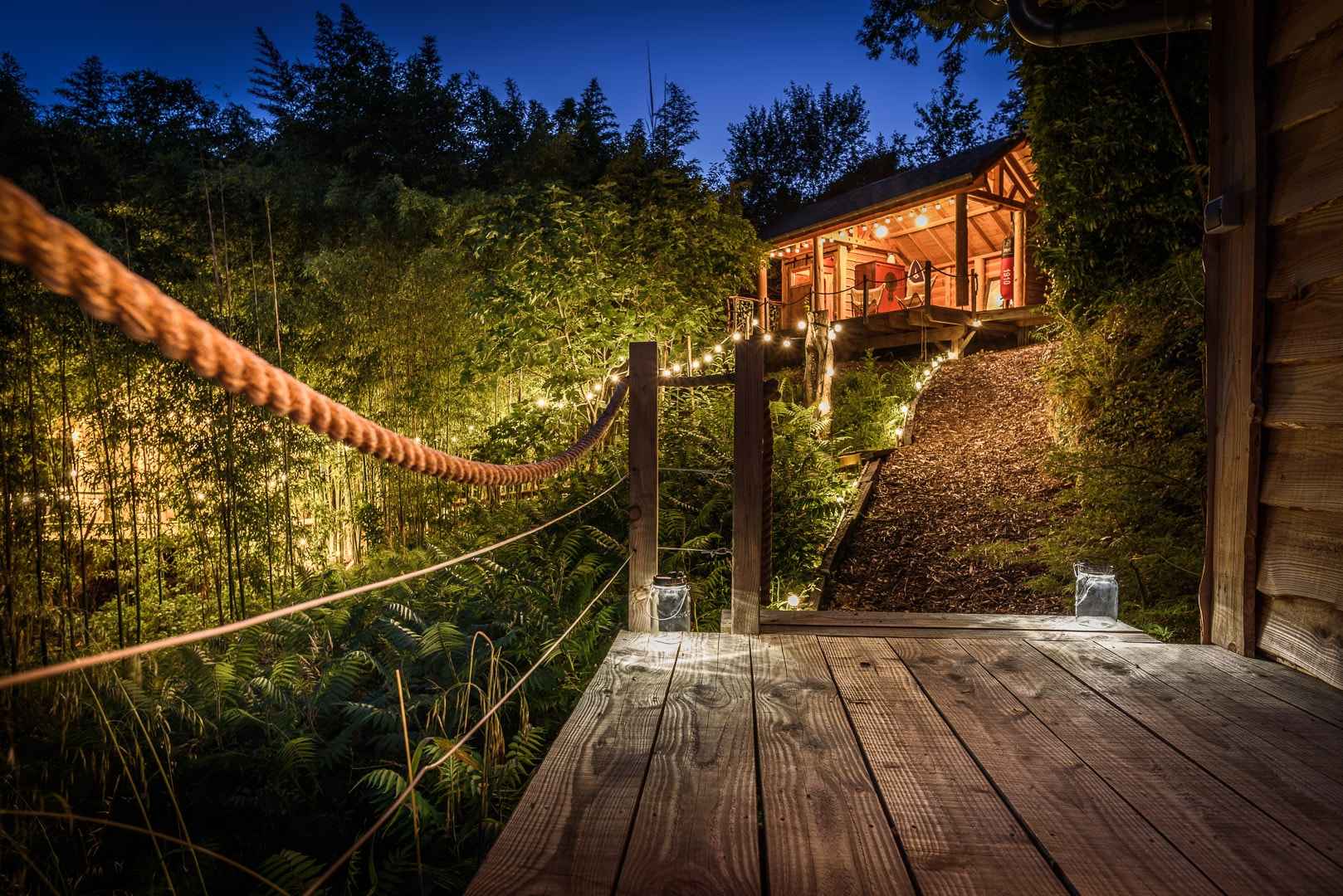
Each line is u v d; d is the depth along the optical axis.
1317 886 1.57
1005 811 1.87
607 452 6.31
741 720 2.46
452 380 8.35
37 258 0.49
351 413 1.06
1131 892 1.55
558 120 12.67
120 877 2.70
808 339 9.98
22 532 4.80
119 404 5.88
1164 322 6.50
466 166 13.97
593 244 7.42
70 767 3.09
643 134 11.61
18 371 5.10
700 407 6.93
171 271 6.55
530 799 1.92
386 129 13.52
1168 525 4.95
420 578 5.34
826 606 5.60
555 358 7.09
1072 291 8.03
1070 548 5.35
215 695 3.71
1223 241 3.26
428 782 3.18
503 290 7.14
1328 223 2.70
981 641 3.34
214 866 2.74
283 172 10.10
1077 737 2.32
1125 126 7.23
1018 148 14.18
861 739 2.30
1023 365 11.27
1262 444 3.09
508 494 6.60
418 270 8.49
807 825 1.80
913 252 18.80
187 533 6.68
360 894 2.61
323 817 2.99
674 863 1.65
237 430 6.19
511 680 3.88
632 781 2.03
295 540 7.44
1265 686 2.77
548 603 4.57
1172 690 2.73
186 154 7.70
